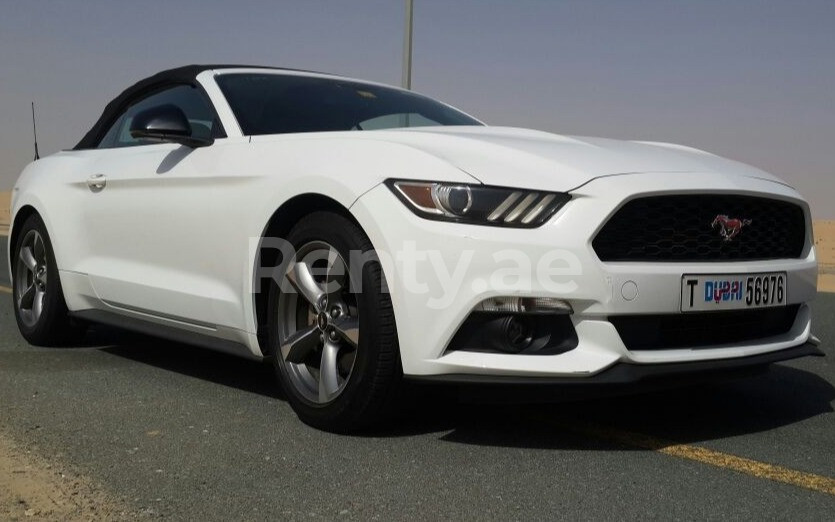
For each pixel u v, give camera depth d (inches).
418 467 117.3
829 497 109.0
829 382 173.8
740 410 150.3
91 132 207.5
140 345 204.7
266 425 136.0
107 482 110.7
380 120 172.6
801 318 142.3
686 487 111.7
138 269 171.3
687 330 127.3
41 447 124.4
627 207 120.2
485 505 104.4
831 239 952.3
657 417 144.5
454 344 118.6
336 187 127.3
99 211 182.2
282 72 181.6
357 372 125.2
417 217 119.1
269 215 138.2
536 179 119.9
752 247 133.6
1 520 98.3
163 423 137.0
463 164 121.8
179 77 180.2
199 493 107.2
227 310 148.3
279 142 144.9
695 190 123.6
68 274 190.7
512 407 147.4
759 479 115.1
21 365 180.2
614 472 116.7
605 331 117.6
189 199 156.1
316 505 103.9
